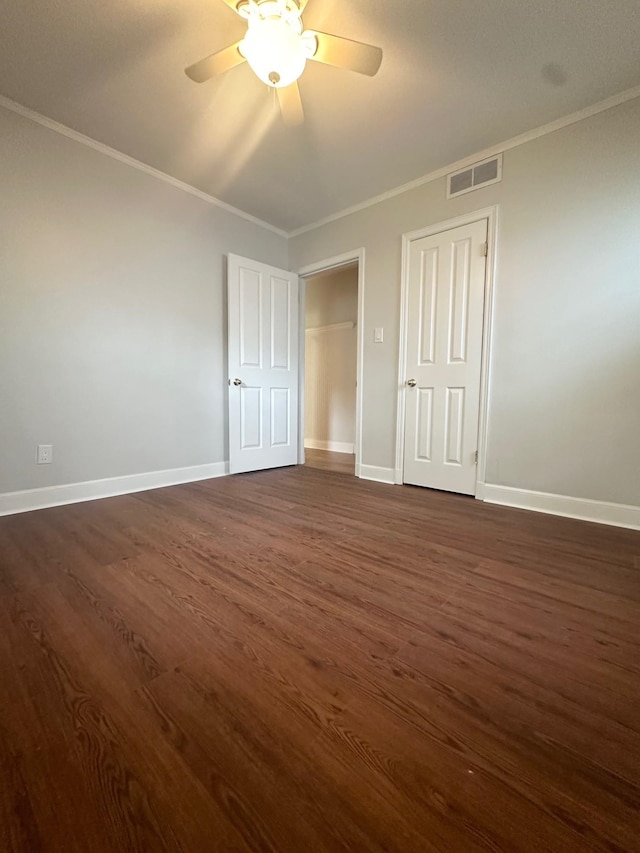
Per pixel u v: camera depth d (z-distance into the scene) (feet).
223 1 4.93
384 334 10.20
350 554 5.54
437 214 8.98
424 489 9.43
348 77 6.20
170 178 9.29
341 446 16.31
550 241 7.43
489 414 8.37
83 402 8.18
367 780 2.31
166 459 9.73
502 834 2.02
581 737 2.60
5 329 7.10
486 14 5.17
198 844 1.97
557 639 3.67
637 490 6.73
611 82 6.29
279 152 8.25
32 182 7.27
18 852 1.93
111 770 2.36
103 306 8.39
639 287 6.59
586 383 7.17
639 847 1.96
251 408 11.28
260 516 7.27
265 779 2.31
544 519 7.22
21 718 2.73
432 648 3.52
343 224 10.94
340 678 3.14
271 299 11.60
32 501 7.57
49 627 3.78
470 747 2.53
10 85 6.48
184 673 3.19
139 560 5.29
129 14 5.20
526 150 7.61
